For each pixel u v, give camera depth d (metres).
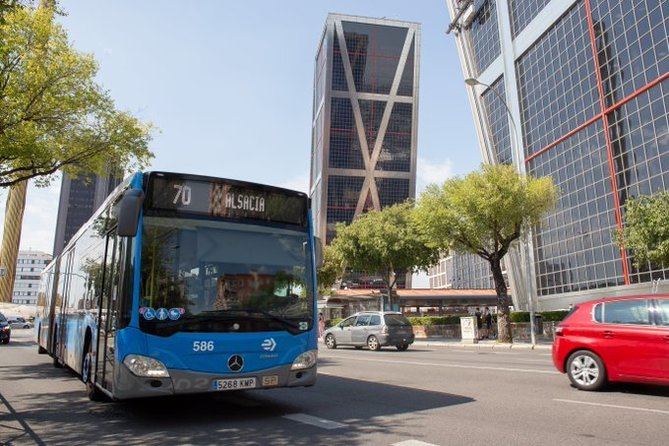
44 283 17.55
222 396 8.80
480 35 61.84
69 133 18.28
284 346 6.81
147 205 6.53
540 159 49.84
